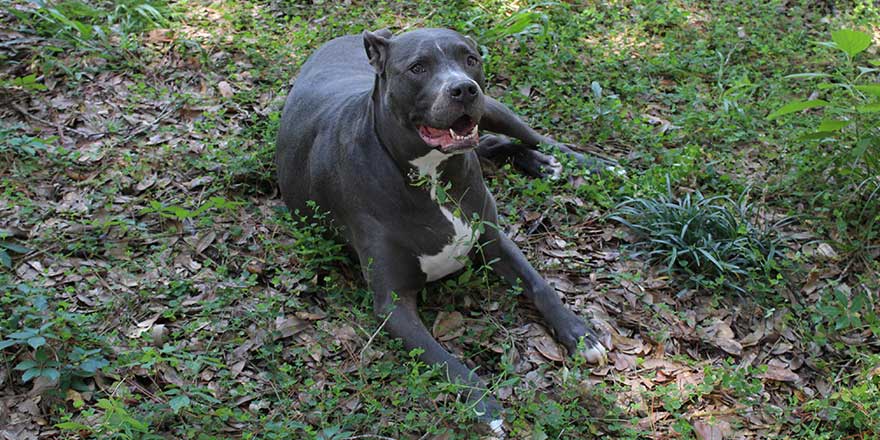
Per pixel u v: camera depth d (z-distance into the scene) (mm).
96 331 1752
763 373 1772
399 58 1695
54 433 1571
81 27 2539
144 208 2031
